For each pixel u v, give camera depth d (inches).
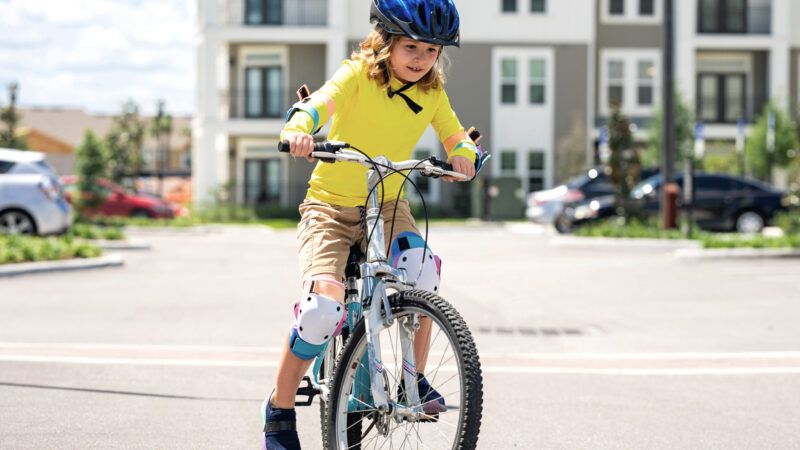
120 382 352.5
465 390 187.0
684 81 2081.7
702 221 1310.3
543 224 1441.9
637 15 2133.4
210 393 336.2
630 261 873.5
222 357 403.9
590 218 1300.4
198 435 282.0
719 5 2129.7
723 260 862.5
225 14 2007.9
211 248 1058.7
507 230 1529.3
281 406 218.5
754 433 288.5
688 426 296.0
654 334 475.8
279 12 2015.3
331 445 210.5
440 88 223.1
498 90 2085.4
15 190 952.3
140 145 2859.3
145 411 309.7
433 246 1075.9
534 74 2090.3
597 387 351.3
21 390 338.0
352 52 220.5
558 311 554.9
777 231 1322.6
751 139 1898.4
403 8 203.8
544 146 2090.3
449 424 204.1
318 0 2015.3
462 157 219.6
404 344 203.3
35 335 460.8
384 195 223.1
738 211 1310.3
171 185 2775.6
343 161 216.5
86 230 1066.7
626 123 1208.2
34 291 639.1
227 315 532.1
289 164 2032.5
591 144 2080.5
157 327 487.8
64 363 387.5
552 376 371.6
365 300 206.8
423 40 204.5
